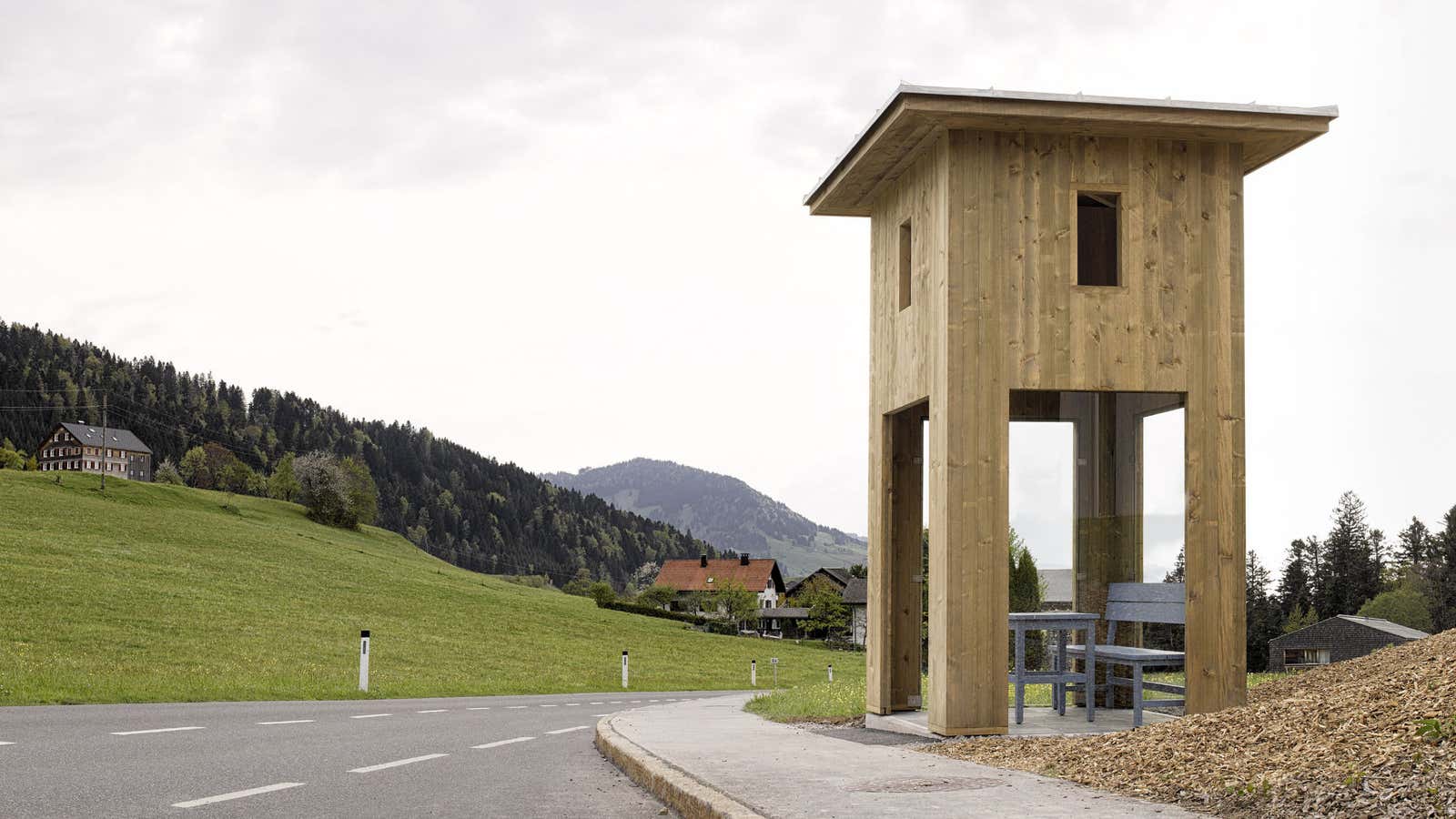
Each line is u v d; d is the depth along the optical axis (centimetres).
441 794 701
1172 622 1036
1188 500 1027
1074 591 1058
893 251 1195
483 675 3494
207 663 2878
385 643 4081
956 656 993
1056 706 1075
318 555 6938
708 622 8575
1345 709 682
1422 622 8919
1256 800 539
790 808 552
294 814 615
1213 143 1061
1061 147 1039
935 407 1035
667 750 840
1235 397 1044
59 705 1505
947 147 1023
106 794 667
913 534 1212
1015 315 1020
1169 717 1048
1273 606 8588
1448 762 518
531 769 851
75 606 3641
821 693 1680
